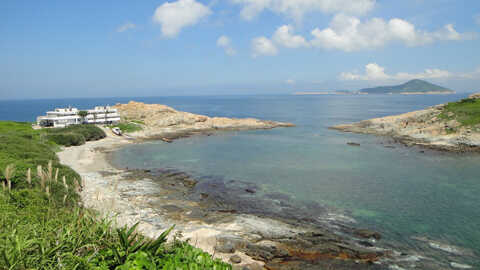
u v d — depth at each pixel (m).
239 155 60.44
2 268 5.79
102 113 107.94
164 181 40.19
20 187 22.47
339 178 42.09
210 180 41.09
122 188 35.94
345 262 19.58
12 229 7.65
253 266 18.47
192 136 93.31
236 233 23.56
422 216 28.22
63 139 69.69
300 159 55.84
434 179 41.38
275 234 23.64
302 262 19.33
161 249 7.34
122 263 6.60
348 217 28.00
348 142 75.56
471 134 66.44
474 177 42.31
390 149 65.94
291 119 147.12
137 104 130.12
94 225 7.88
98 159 56.50
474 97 91.00
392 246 22.22
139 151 66.44
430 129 76.69
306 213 28.97
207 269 7.00
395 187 37.69
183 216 27.34
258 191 36.09
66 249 6.84
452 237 23.83
